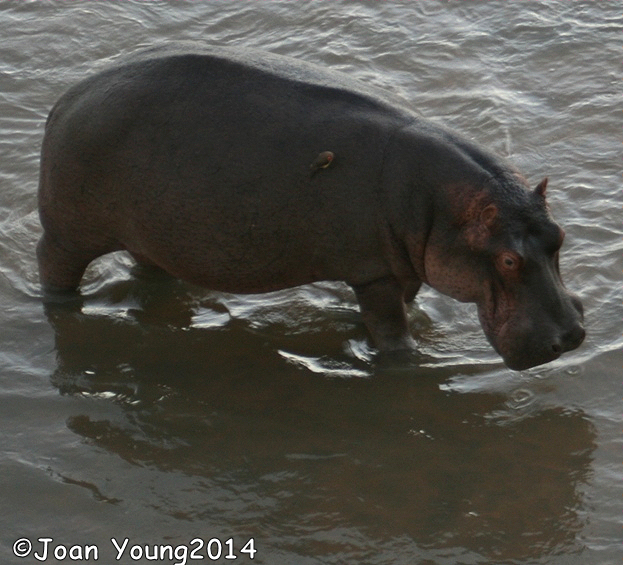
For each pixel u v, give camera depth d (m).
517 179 17.31
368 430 17.95
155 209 18.53
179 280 21.81
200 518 16.25
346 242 18.09
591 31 29.42
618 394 18.39
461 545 15.61
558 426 17.83
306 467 17.19
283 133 17.88
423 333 20.06
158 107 18.28
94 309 21.06
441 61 28.66
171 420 18.27
